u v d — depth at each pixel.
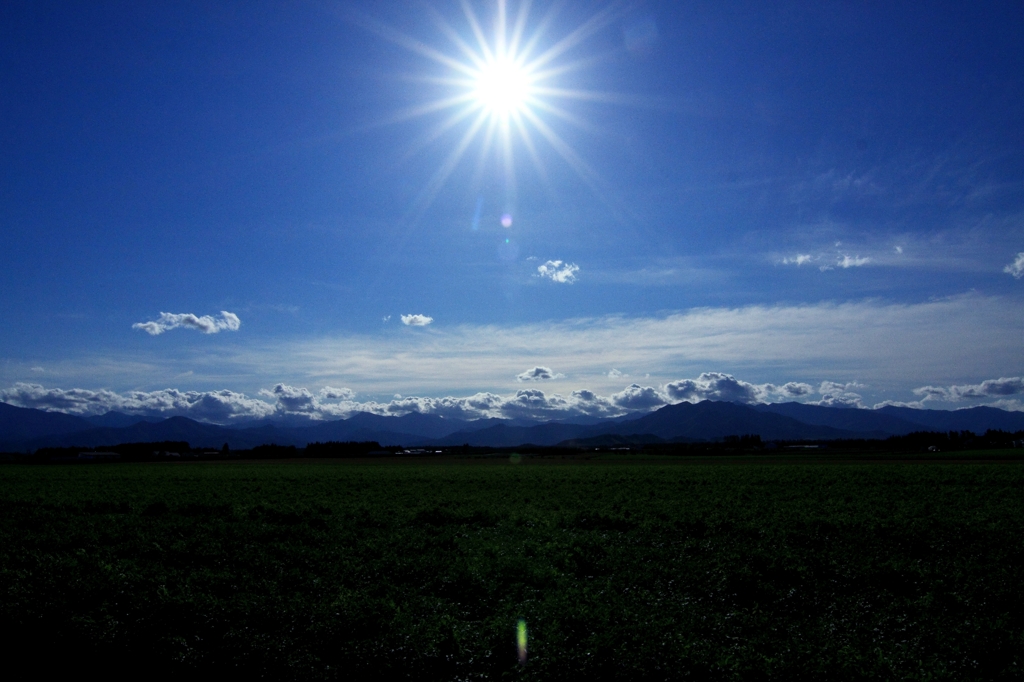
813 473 70.38
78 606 15.16
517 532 27.75
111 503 38.72
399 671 11.81
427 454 197.50
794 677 11.07
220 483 63.28
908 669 11.43
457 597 17.05
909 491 45.97
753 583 17.59
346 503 39.56
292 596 16.55
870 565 19.56
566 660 11.72
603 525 29.89
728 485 54.25
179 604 14.93
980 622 13.98
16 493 49.84
